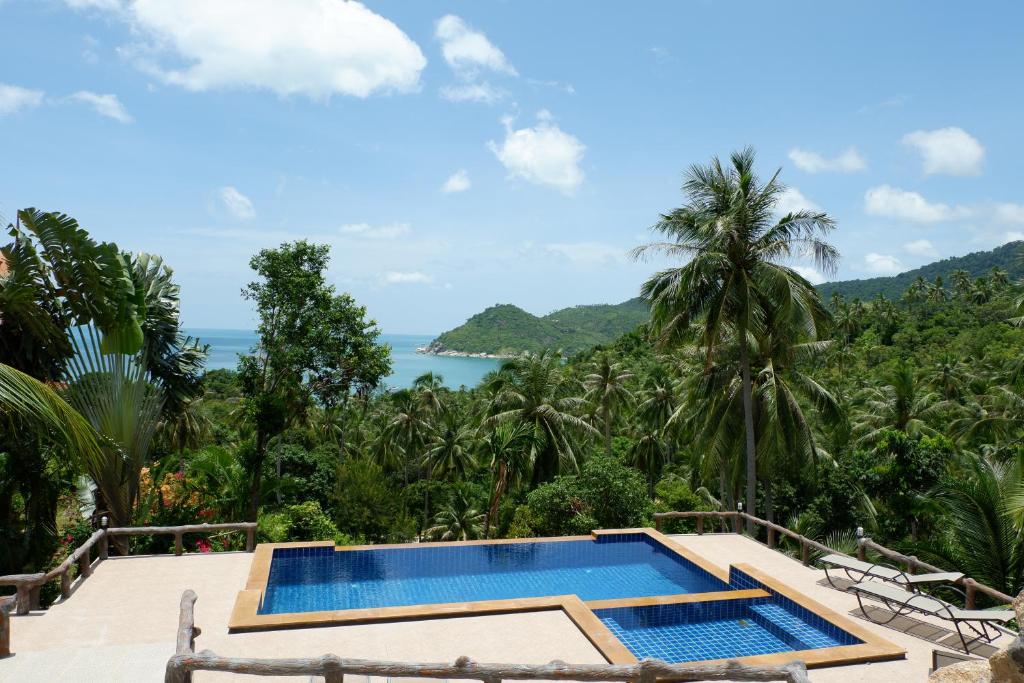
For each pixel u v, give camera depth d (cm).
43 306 1325
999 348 6469
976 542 1359
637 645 919
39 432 1039
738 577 1137
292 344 2305
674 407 4678
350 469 3684
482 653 790
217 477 2075
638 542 1435
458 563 1307
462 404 6050
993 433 2977
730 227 1867
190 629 621
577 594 1154
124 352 1413
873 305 10938
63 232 1221
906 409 3594
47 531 1368
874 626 916
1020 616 446
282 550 1232
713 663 570
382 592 1140
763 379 2255
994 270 11462
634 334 10381
